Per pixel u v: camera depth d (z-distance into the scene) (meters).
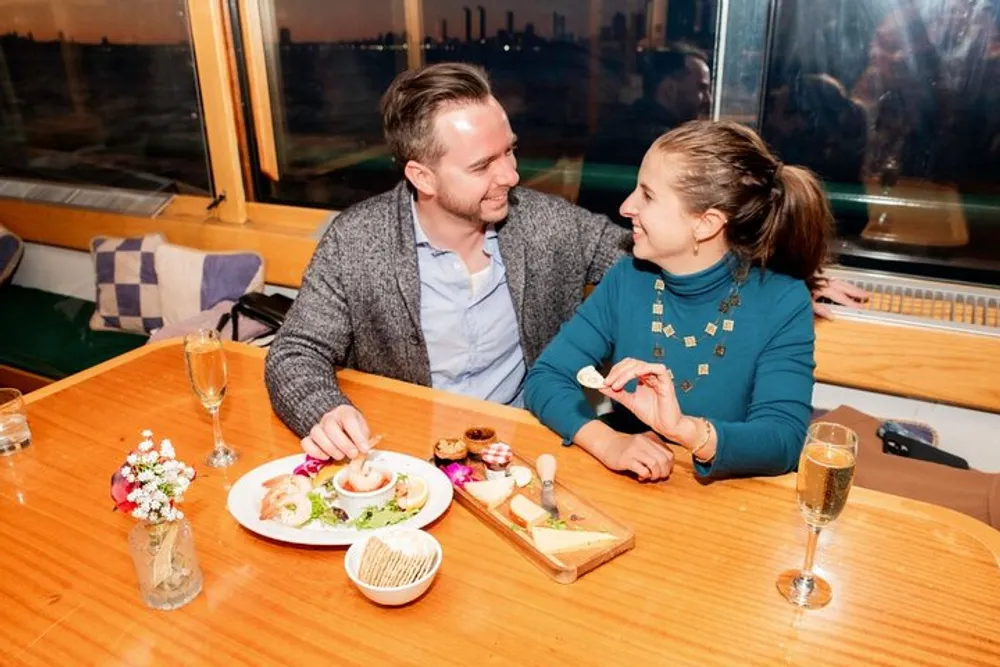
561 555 0.98
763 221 1.31
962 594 0.92
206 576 0.97
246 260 2.58
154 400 1.45
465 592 0.94
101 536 1.06
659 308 1.42
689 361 1.38
